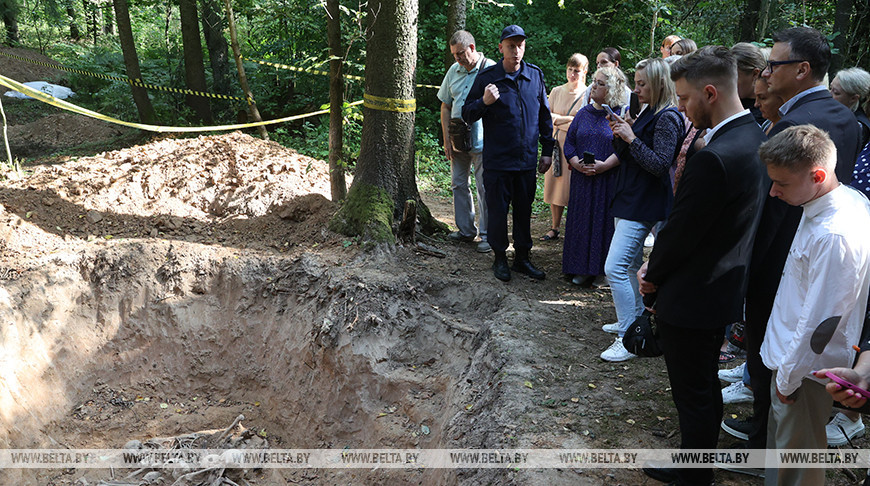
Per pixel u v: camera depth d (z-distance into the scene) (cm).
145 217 614
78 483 466
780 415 265
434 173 940
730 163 258
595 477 319
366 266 546
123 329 552
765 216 296
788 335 257
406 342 503
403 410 470
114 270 555
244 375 551
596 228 512
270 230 616
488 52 1112
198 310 564
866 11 912
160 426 518
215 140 714
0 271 518
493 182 519
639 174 408
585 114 510
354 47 984
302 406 514
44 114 1299
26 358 495
